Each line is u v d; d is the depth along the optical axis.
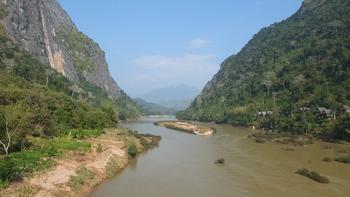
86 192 35.78
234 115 135.38
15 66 100.12
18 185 30.11
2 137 39.66
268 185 40.41
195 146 71.81
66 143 47.62
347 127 74.88
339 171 47.22
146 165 51.31
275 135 87.69
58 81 122.25
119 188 38.44
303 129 88.50
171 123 137.00
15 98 57.25
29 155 37.66
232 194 37.00
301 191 38.00
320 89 110.25
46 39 170.75
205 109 177.12
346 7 167.12
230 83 187.38
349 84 103.31
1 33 120.75
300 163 52.66
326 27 155.38
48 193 30.88
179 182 41.62
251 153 62.03
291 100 118.38
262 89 146.88
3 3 134.88
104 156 47.62
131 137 70.38
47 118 54.19
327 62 122.69
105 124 75.31
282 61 156.38
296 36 177.38
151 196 35.88
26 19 149.38
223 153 62.19
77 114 68.19
